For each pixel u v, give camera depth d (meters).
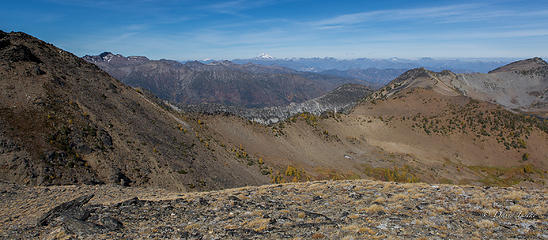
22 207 27.69
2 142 45.34
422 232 13.78
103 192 35.31
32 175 43.31
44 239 16.38
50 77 71.00
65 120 59.09
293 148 148.88
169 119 98.69
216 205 20.84
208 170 74.44
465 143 179.75
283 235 14.33
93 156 54.84
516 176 147.88
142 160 61.78
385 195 22.31
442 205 18.50
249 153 119.50
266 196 24.77
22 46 73.25
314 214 17.88
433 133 193.50
